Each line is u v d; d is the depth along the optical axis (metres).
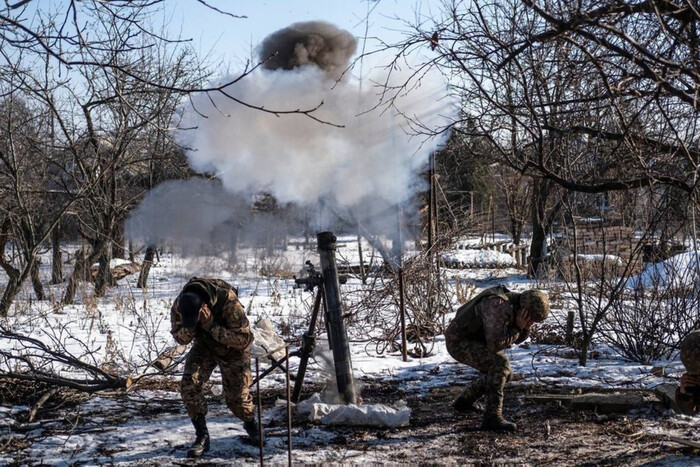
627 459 5.09
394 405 6.55
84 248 16.52
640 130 5.66
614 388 7.06
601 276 8.32
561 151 6.50
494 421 5.81
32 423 6.20
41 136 15.48
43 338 10.41
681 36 4.65
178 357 8.42
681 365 8.00
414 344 9.59
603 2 4.69
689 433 5.62
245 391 5.53
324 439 5.70
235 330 5.38
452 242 10.84
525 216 23.38
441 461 5.14
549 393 6.92
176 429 6.02
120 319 12.26
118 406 6.75
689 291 8.31
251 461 5.23
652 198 7.20
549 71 6.00
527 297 5.76
